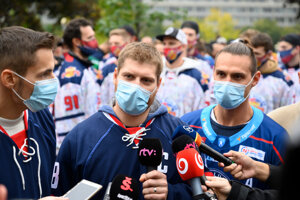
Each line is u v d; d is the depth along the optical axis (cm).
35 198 244
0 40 227
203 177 232
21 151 239
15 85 229
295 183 89
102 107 268
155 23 1130
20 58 225
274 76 598
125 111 253
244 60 285
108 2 1049
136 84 247
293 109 316
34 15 1441
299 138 88
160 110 273
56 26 1559
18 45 225
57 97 548
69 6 1512
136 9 1070
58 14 1537
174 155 261
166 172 257
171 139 265
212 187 235
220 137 289
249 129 285
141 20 1068
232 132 290
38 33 235
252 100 559
